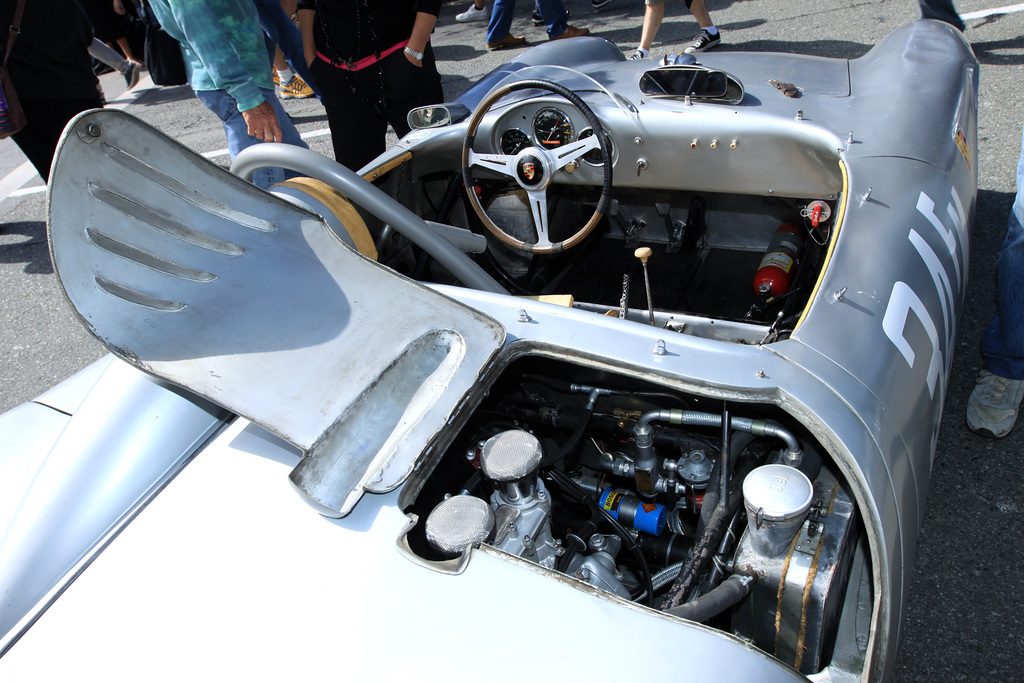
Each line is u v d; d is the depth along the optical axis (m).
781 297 2.15
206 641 1.06
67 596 1.18
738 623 1.28
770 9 5.44
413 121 2.46
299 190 1.79
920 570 1.86
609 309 2.22
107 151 1.23
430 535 1.11
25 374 3.32
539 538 1.31
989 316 2.54
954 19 3.30
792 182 2.13
